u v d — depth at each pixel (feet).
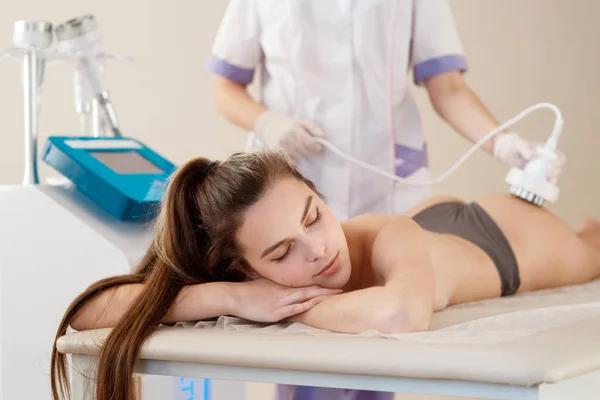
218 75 7.13
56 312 5.42
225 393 6.44
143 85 10.65
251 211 4.48
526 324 4.08
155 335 4.15
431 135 12.12
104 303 4.58
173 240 4.66
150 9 10.62
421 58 6.92
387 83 6.75
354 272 4.93
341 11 6.64
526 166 6.44
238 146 11.02
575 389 3.27
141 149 6.39
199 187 4.66
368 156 6.83
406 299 4.19
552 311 4.53
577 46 12.23
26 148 6.01
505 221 6.29
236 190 4.50
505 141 6.42
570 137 12.34
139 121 10.66
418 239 4.73
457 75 6.95
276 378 3.70
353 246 4.98
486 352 3.25
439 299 5.15
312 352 3.57
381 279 4.75
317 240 4.44
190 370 3.94
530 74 12.27
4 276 5.45
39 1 10.08
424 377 3.29
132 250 5.36
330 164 6.81
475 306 5.33
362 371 3.42
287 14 6.66
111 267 5.32
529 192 6.37
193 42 10.82
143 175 5.95
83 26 6.50
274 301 4.46
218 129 10.95
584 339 3.50
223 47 7.03
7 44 9.96
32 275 5.44
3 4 9.96
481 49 12.22
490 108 12.30
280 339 3.83
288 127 6.46
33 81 6.03
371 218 5.10
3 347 5.44
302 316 4.43
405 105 6.98
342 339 3.74
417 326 4.15
